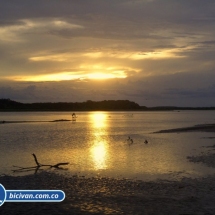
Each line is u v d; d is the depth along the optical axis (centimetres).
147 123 9569
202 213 1273
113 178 1955
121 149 3391
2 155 3008
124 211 1305
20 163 2573
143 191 1636
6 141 4281
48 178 1955
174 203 1408
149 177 1983
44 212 1293
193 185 1741
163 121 10956
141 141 4197
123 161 2600
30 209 1330
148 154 2983
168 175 2031
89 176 2025
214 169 2198
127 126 7988
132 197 1514
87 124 9088
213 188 1667
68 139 4575
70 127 7575
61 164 2423
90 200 1457
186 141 4084
